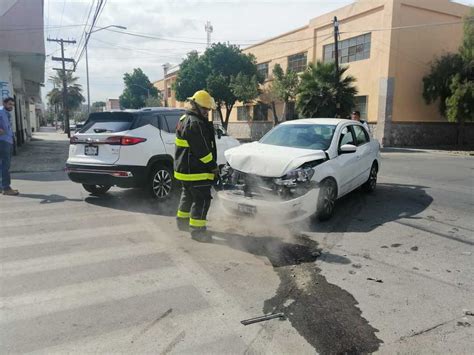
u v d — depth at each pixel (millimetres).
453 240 5266
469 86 21359
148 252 4629
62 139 30016
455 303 3527
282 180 5309
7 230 5379
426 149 22594
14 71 18453
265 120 36156
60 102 74688
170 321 3143
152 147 6824
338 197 6426
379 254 4707
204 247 4828
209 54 33719
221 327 3076
